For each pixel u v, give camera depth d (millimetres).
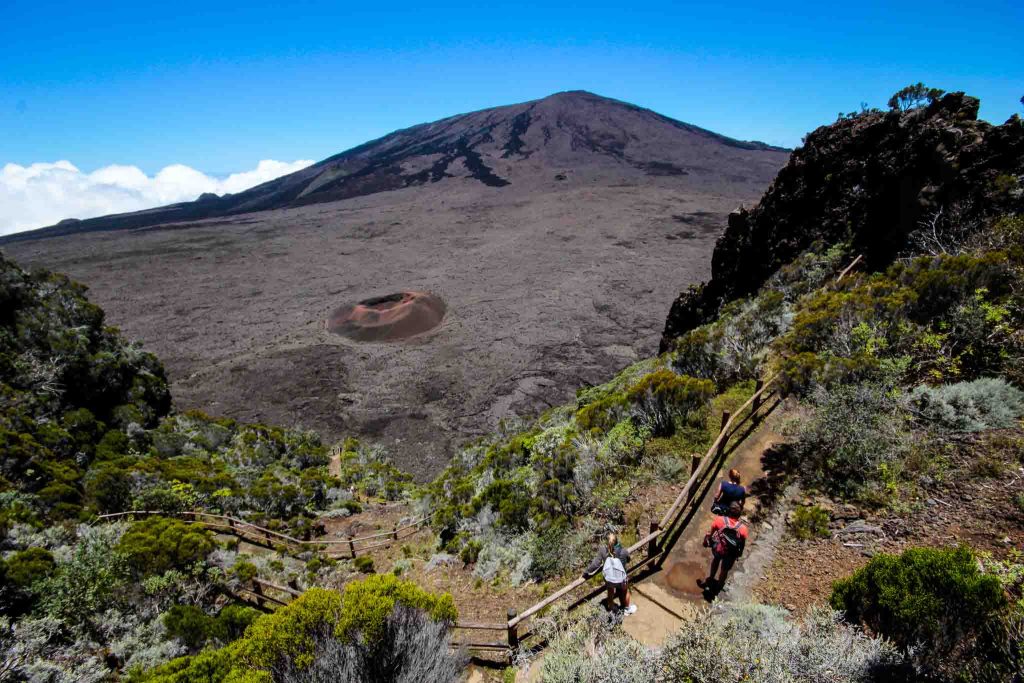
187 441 22938
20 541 8469
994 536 4629
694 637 3885
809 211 17781
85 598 6777
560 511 7883
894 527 5219
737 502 5238
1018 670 3049
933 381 7254
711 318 20359
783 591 4922
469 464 17469
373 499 19594
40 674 5406
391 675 4410
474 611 6566
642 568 5801
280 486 16969
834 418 6863
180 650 6195
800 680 3453
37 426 17031
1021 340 6965
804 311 11422
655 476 7629
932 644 3512
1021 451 5535
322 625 4492
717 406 9148
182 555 7812
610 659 4156
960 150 12789
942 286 8336
